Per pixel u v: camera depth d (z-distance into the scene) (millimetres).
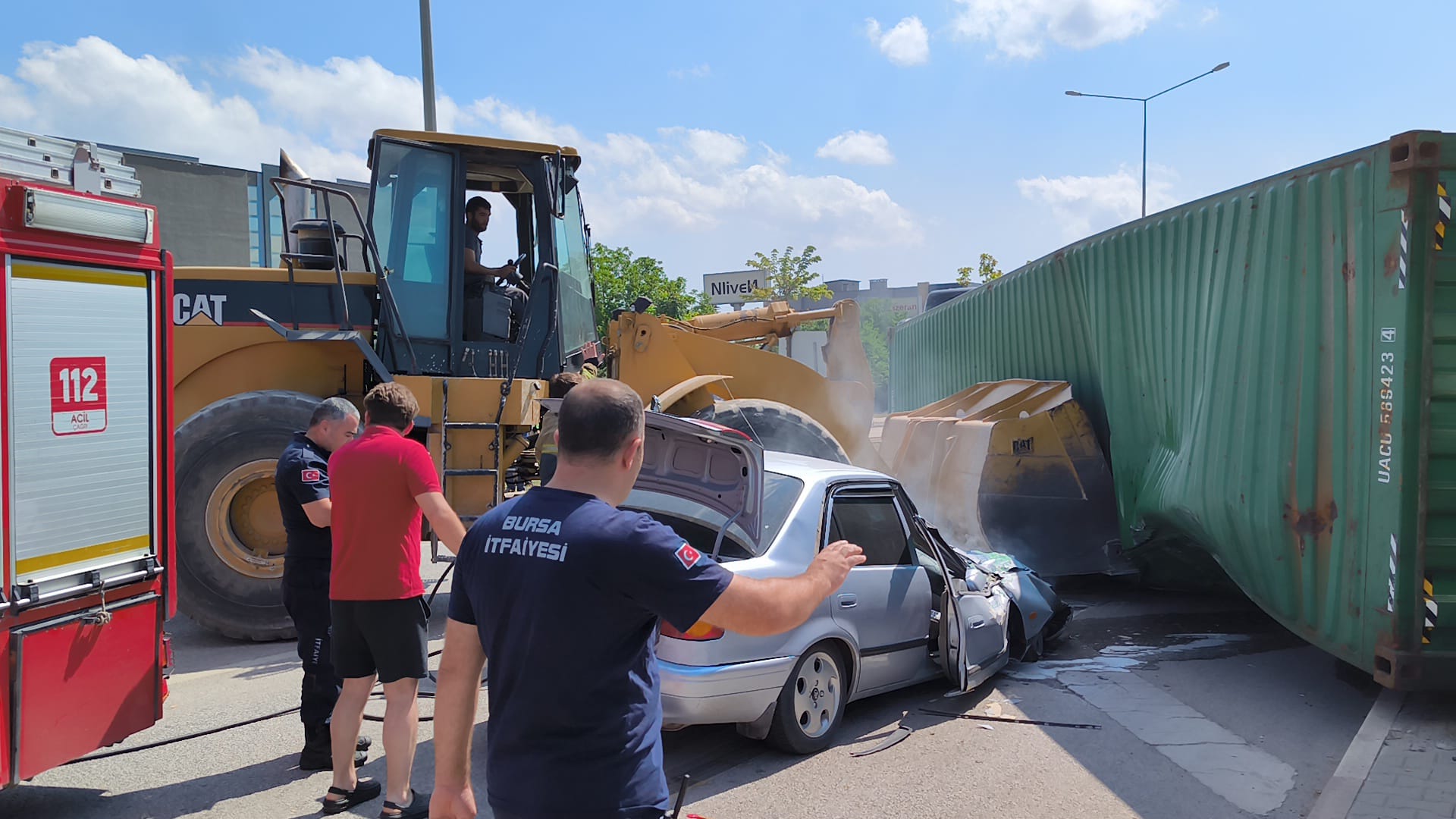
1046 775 4629
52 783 4531
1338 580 5438
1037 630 6562
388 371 7742
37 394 3742
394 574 3955
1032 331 10898
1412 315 4848
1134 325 8234
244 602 7133
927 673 5707
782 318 11047
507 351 8219
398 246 7832
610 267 24297
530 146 8133
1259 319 6090
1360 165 5152
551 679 2084
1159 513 7605
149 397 4289
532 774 2078
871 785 4500
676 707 4426
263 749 4988
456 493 7621
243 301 7707
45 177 3914
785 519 4926
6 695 3662
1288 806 4297
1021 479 8734
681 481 5020
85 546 3965
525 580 2115
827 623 4910
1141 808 4270
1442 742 4891
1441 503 4910
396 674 3988
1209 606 8586
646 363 9133
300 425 7258
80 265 3939
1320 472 5570
